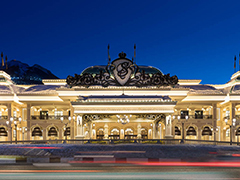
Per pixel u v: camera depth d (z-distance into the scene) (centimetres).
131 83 3381
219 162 1472
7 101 4306
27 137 4412
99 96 3922
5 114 4716
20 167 1363
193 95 4353
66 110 4744
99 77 3381
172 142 3247
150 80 3356
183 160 1520
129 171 1227
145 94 3950
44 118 4688
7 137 4300
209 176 1121
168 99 3759
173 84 3341
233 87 4734
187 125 4609
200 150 2005
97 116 3978
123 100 3484
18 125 4725
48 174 1160
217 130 4541
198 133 4581
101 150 2042
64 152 1905
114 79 3381
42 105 4556
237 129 4425
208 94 4347
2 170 1272
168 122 3450
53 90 4400
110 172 1204
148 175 1133
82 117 3522
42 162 1561
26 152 1869
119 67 3388
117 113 3491
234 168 1317
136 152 1888
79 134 3428
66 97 4012
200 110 4969
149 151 1948
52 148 2127
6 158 1603
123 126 4878
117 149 2097
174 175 1136
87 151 1972
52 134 4506
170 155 1761
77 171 1227
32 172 1212
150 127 4891
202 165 1395
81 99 3684
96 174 1155
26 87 5088
